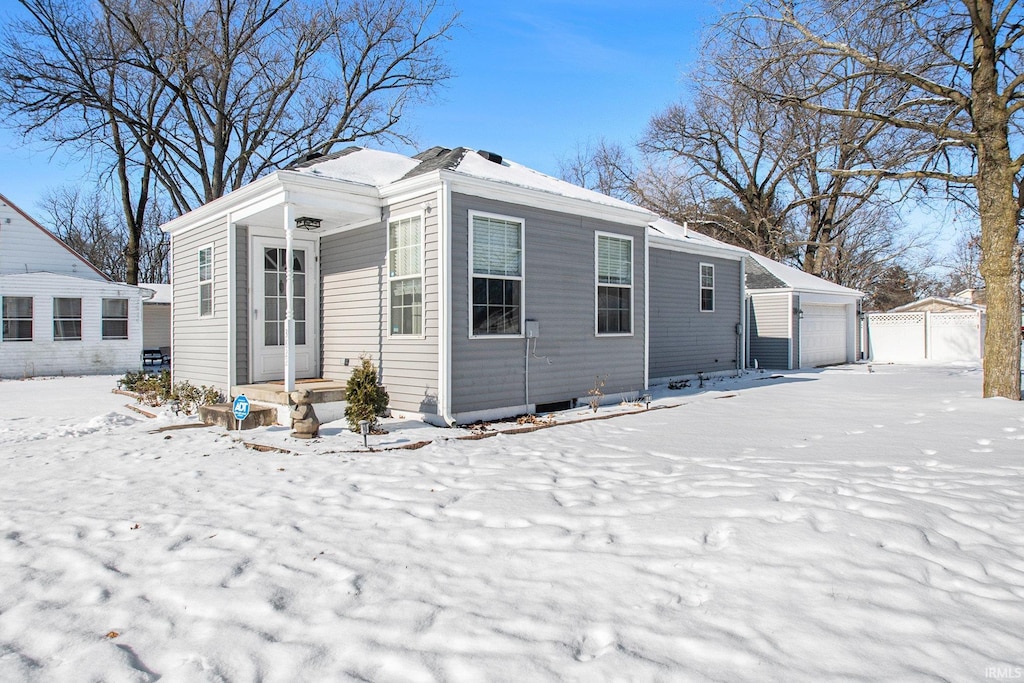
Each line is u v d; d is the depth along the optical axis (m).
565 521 3.89
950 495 4.19
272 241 9.89
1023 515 3.80
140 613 2.88
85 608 2.94
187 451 6.81
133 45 20.66
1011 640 2.43
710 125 31.56
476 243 8.45
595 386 10.27
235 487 5.09
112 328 20.78
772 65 11.67
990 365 10.09
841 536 3.40
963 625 2.54
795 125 23.06
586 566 3.23
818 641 2.44
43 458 6.66
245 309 9.66
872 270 33.59
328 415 8.66
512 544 3.59
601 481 4.89
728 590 2.90
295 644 2.55
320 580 3.18
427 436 7.30
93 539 3.89
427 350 8.20
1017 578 2.98
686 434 7.28
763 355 19.92
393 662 2.38
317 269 10.22
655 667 2.29
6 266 19.69
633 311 11.06
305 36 22.89
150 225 39.88
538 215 9.30
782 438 6.88
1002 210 9.92
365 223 9.21
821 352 21.00
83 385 16.28
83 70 21.05
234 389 9.43
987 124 9.84
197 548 3.67
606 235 10.45
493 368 8.65
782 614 2.66
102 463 6.29
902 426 7.54
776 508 3.85
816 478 4.71
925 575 2.99
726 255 16.94
